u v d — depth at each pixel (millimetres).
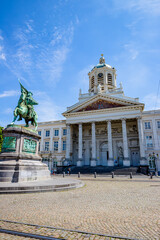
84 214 6312
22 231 4664
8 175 12156
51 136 51844
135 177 26734
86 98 47344
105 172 33625
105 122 46188
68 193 10711
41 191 10750
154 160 40531
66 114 45281
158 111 43156
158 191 12422
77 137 50188
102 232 4656
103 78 52844
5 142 13797
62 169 40062
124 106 40312
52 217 5922
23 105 15773
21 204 7637
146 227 5051
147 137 42656
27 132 14641
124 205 7812
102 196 10039
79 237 4309
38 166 14695
